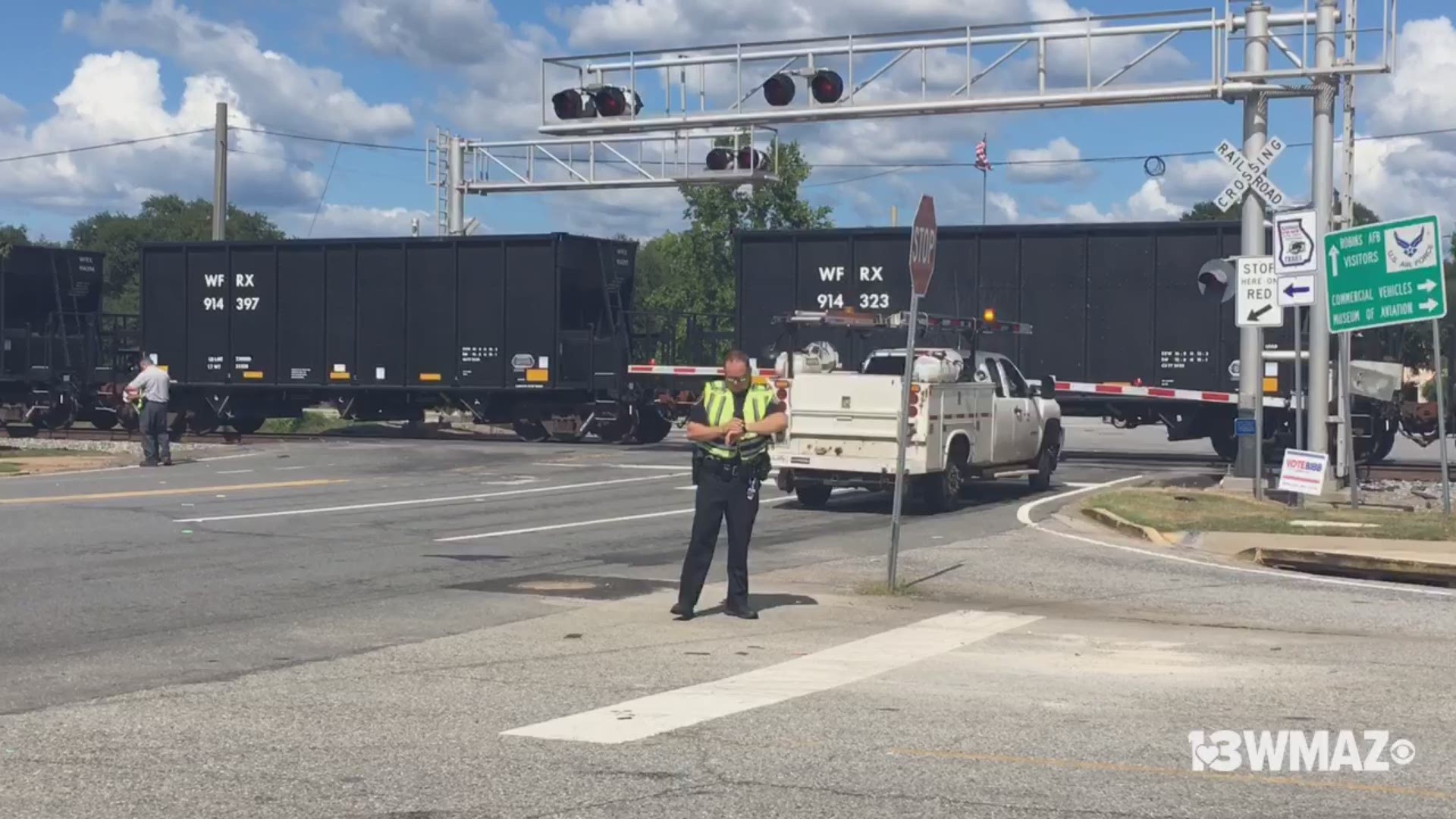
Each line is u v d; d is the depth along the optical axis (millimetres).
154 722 7371
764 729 7289
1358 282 17344
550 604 11250
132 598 11438
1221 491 19531
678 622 10477
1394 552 13492
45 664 8891
